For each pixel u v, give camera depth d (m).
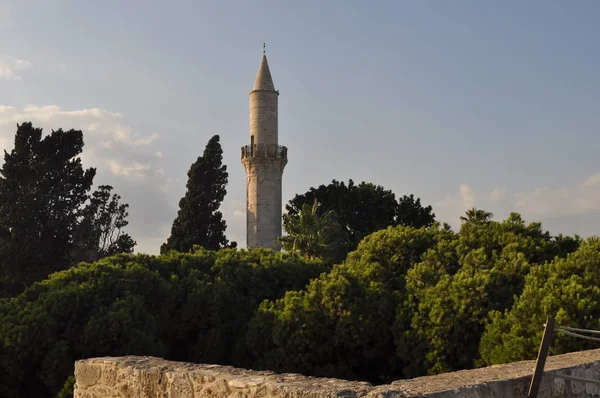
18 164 57.25
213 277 35.88
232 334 33.66
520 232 32.03
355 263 35.16
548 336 6.89
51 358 26.55
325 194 63.41
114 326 27.59
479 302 26.28
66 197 60.69
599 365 8.15
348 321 29.25
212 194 61.16
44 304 28.31
